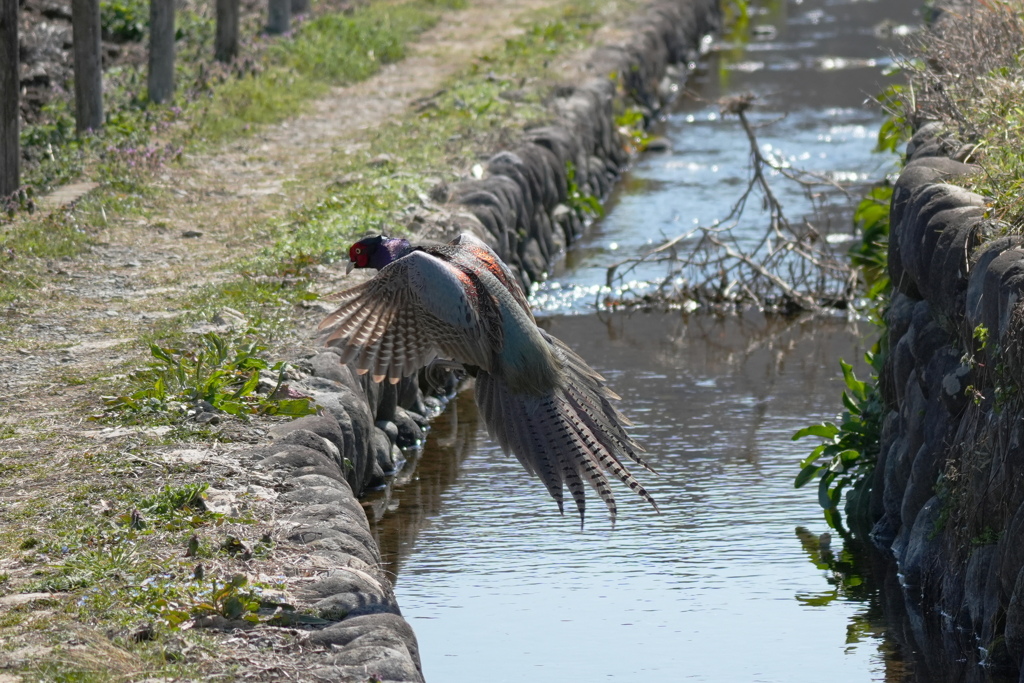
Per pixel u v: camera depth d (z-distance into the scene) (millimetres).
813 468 13781
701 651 10547
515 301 7352
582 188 25938
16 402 12258
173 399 12078
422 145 23297
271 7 32156
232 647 7891
